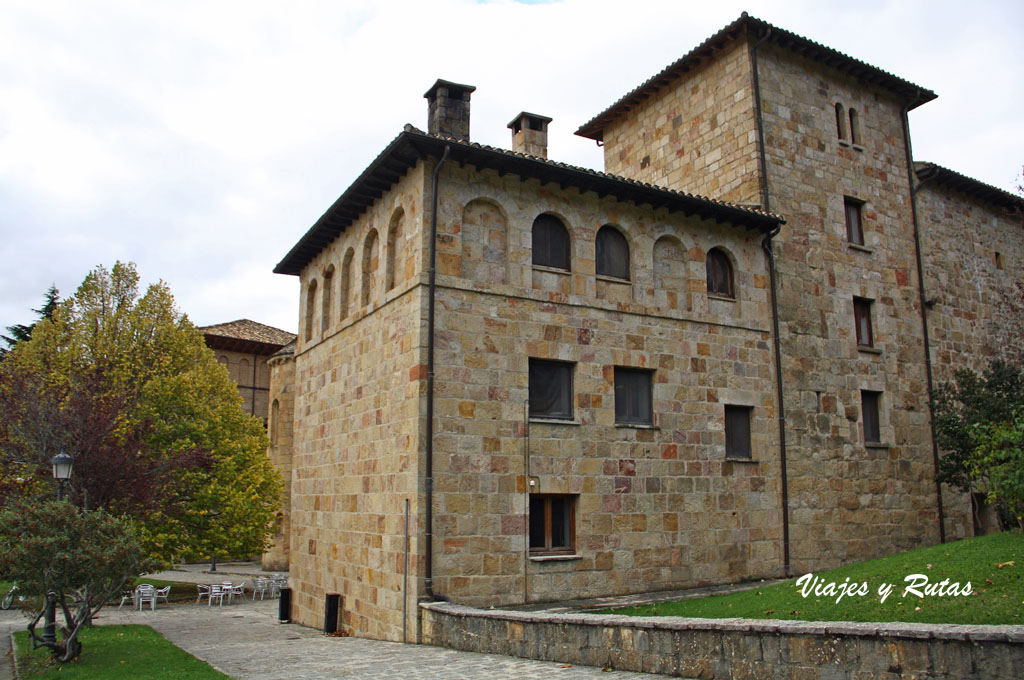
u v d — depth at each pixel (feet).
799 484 68.69
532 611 48.67
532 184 59.93
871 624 27.32
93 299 110.83
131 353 108.06
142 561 53.98
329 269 75.92
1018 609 29.76
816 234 75.77
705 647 31.99
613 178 59.72
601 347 60.44
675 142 83.76
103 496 74.13
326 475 69.67
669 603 52.37
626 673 34.81
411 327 54.95
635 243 64.03
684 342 64.59
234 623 78.13
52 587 49.98
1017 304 90.02
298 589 74.90
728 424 66.64
